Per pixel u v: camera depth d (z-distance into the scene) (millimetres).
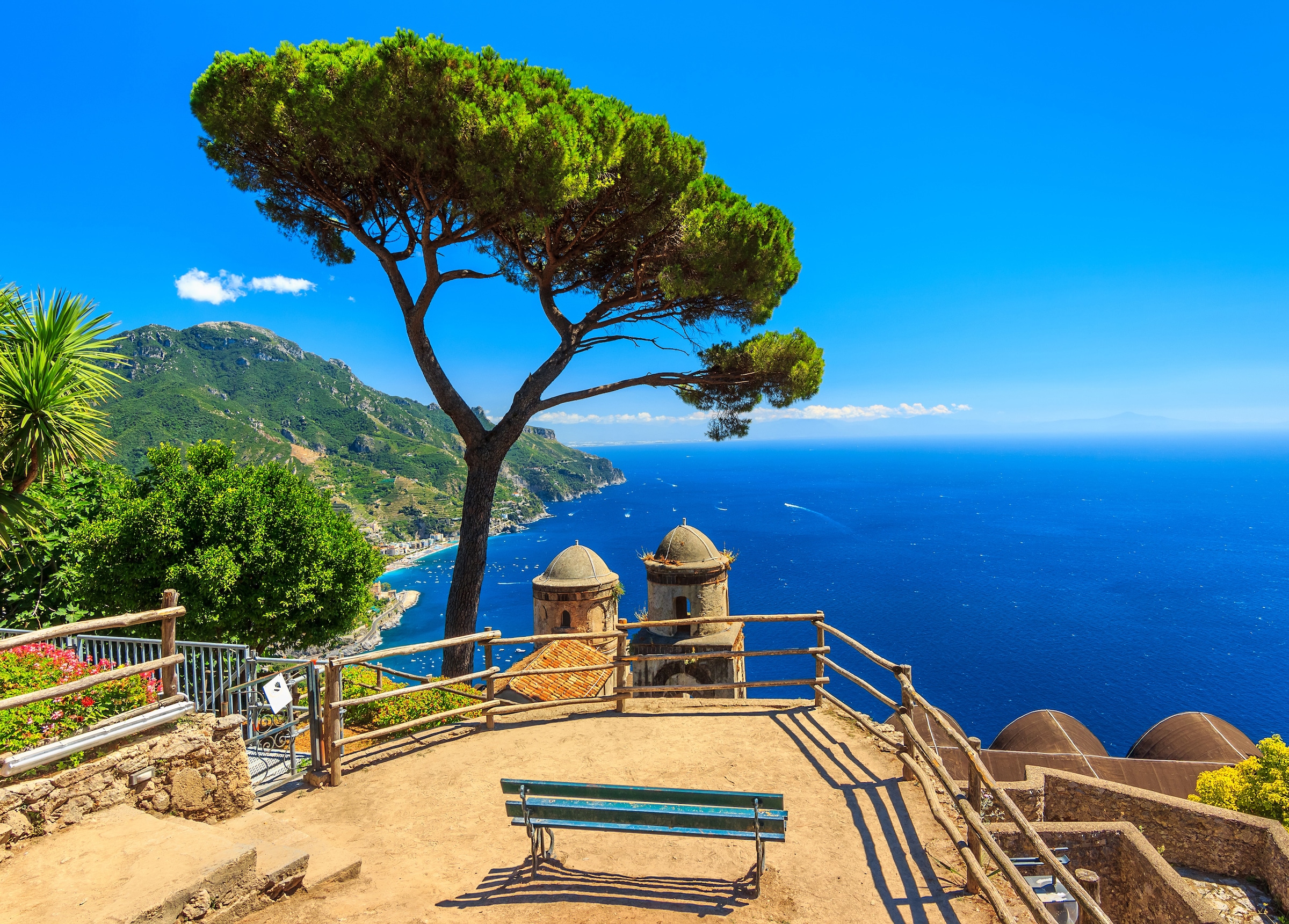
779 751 6930
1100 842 7621
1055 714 22766
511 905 4527
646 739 7355
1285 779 14523
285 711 10844
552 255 13383
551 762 6883
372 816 5977
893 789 6082
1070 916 6449
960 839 4871
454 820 5863
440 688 7570
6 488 8961
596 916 4395
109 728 4996
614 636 8180
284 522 17922
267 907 4438
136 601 16703
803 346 14898
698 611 19031
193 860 4250
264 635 18266
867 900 4570
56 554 16750
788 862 5031
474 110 10445
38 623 16234
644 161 11867
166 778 5336
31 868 4168
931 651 82062
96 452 9570
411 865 5141
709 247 12672
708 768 6594
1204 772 17531
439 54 10695
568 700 8031
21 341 9008
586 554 22453
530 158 10562
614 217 13148
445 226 12586
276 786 6691
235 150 12094
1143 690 68938
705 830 4598
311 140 11438
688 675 18297
